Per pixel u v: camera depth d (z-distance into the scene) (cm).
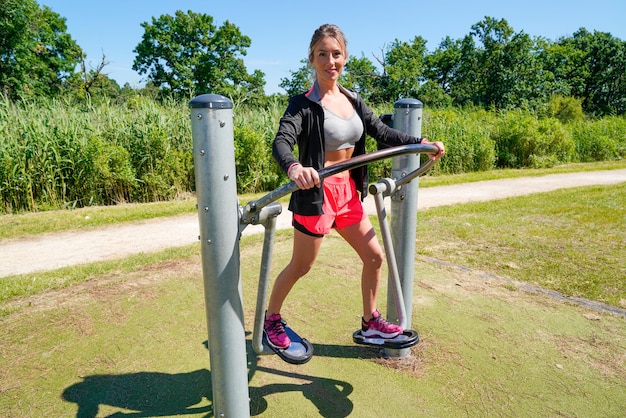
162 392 212
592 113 4853
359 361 241
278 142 169
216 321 151
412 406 203
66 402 205
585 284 352
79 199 745
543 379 224
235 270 149
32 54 2831
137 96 968
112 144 784
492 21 4256
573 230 530
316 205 188
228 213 143
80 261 435
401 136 205
